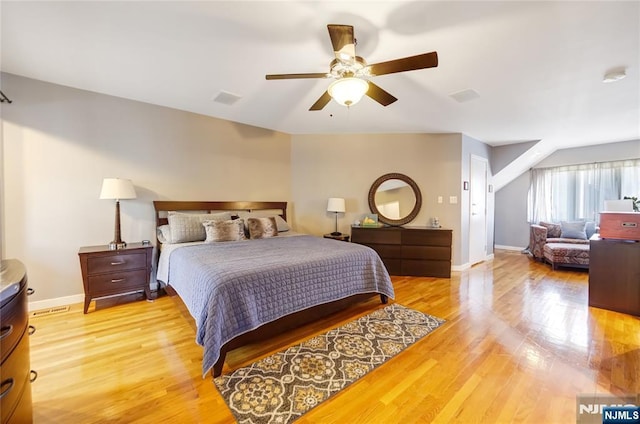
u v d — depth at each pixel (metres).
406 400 1.51
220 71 2.49
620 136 4.58
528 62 2.25
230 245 2.94
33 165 2.66
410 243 4.09
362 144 4.65
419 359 1.90
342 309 2.77
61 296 2.82
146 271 2.96
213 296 1.73
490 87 2.73
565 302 2.99
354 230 4.27
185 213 3.53
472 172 4.74
